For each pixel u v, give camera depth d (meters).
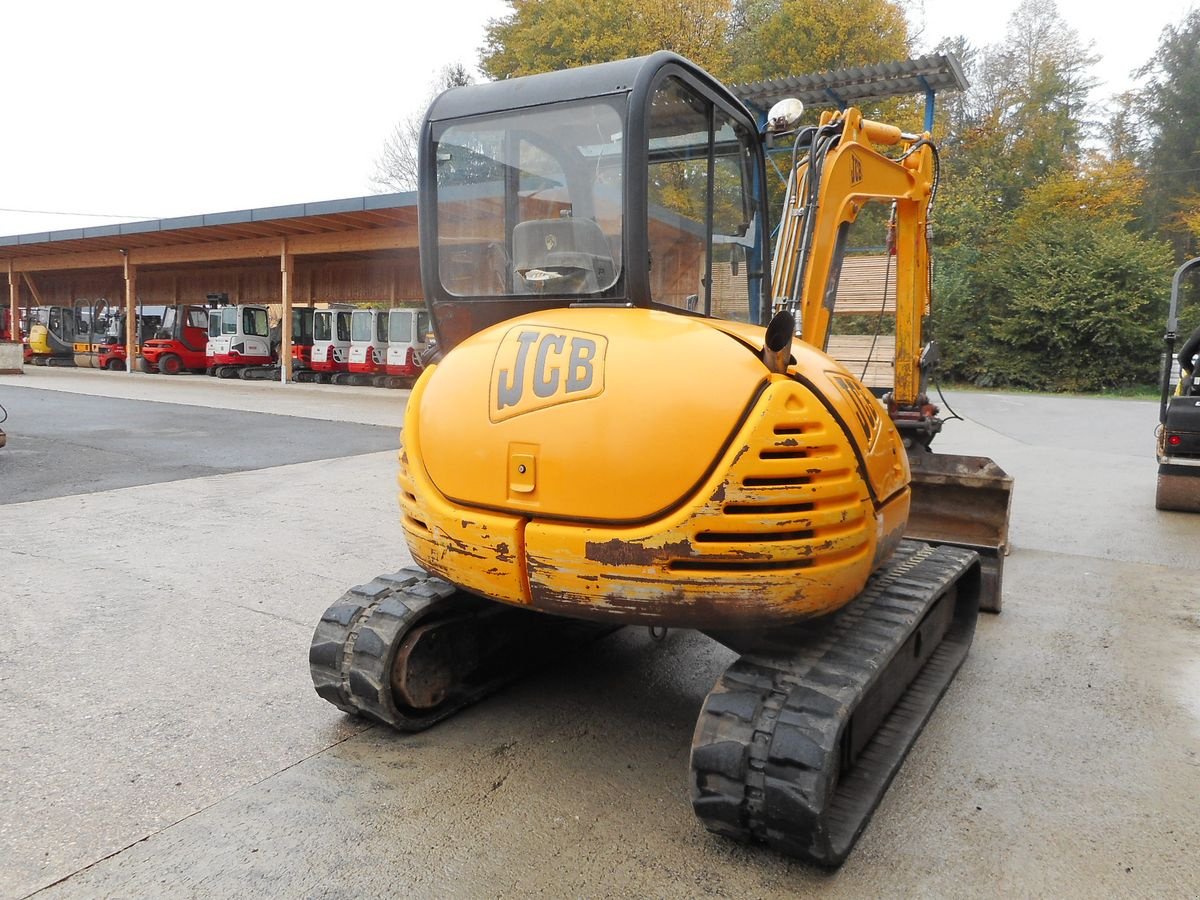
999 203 33.75
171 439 11.77
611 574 2.62
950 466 6.17
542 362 2.76
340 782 3.05
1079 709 3.77
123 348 29.12
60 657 4.13
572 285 3.11
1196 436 7.98
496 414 2.79
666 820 2.85
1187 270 8.04
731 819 2.54
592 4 31.14
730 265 3.81
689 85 3.23
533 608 2.85
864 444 2.89
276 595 5.11
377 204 17.81
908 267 6.15
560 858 2.63
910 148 5.80
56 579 5.33
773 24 30.70
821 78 10.98
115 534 6.49
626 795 3.00
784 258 4.46
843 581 2.72
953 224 31.59
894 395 6.41
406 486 3.14
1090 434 14.41
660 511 2.56
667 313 2.90
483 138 3.27
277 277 28.73
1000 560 5.06
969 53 42.88
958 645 4.27
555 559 2.68
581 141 3.07
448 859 2.61
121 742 3.32
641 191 2.93
